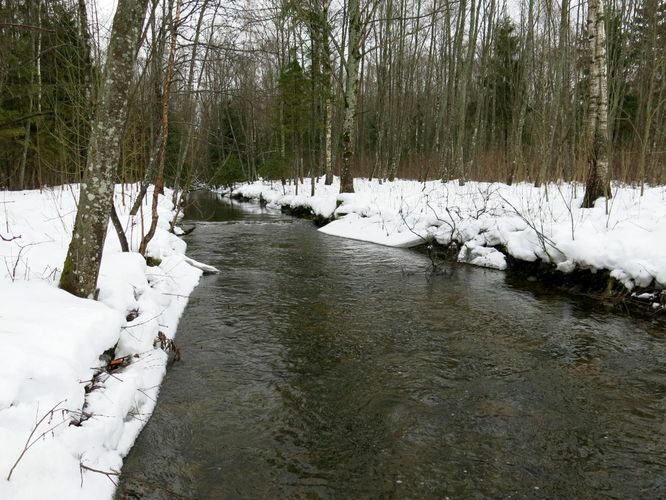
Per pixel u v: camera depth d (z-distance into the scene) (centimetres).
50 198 1379
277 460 368
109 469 328
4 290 462
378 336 635
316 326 672
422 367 539
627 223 831
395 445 391
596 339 623
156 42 765
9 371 315
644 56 2117
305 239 1442
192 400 459
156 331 558
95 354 408
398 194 1736
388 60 2553
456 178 2145
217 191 3962
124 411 387
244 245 1334
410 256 1175
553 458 375
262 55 997
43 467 278
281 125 2423
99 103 482
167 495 324
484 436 404
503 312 736
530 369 536
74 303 464
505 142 2386
